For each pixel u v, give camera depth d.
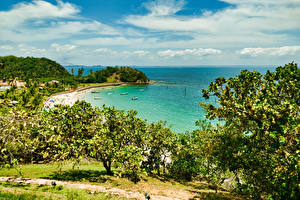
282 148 6.48
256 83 8.89
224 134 9.70
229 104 7.42
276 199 6.97
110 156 15.09
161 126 25.14
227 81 8.75
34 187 11.41
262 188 8.17
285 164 6.67
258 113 6.90
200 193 16.59
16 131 11.53
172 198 13.50
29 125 12.40
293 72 8.65
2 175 16.50
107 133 16.39
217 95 8.05
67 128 15.02
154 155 24.34
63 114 15.34
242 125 7.25
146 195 12.28
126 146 15.88
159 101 118.50
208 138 16.34
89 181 16.09
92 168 24.47
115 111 17.33
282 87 8.58
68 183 13.54
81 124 15.49
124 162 14.38
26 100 67.50
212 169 15.54
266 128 6.85
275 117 6.80
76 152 13.79
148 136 19.75
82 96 138.88
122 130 17.39
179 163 23.66
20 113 11.77
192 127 66.94
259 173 8.16
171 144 24.41
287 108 6.64
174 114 85.69
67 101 115.88
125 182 17.39
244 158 8.59
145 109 96.31
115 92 160.62
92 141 13.80
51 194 10.30
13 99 66.31
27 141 12.26
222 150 9.70
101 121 17.00
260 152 8.51
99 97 134.75
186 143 24.94
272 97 8.19
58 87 156.00
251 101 7.26
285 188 6.65
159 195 14.46
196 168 20.48
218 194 16.28
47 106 85.81
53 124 14.28
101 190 12.73
